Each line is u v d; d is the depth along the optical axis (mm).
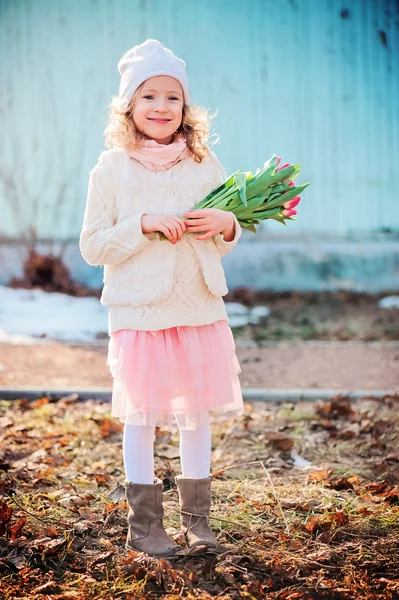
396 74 11781
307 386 6375
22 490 4086
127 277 3332
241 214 3473
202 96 11836
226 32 11773
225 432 5191
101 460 4699
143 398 3254
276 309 10445
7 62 12023
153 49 3414
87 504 3930
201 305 3365
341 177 11906
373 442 4953
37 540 3424
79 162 12008
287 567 3232
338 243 11914
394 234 11906
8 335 8578
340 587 3086
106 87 11953
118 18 11852
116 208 3408
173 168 3428
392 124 11844
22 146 12016
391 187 11898
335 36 11781
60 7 11914
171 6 11766
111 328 3395
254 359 7336
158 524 3381
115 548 3389
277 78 11812
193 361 3295
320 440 5066
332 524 3619
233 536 3545
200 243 3387
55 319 9508
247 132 11875
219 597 2986
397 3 11727
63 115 12016
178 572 3143
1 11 11984
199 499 3424
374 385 6367
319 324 9281
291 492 4090
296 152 11883
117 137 3424
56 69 11992
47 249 11906
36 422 5434
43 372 6918
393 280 11867
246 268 11875
